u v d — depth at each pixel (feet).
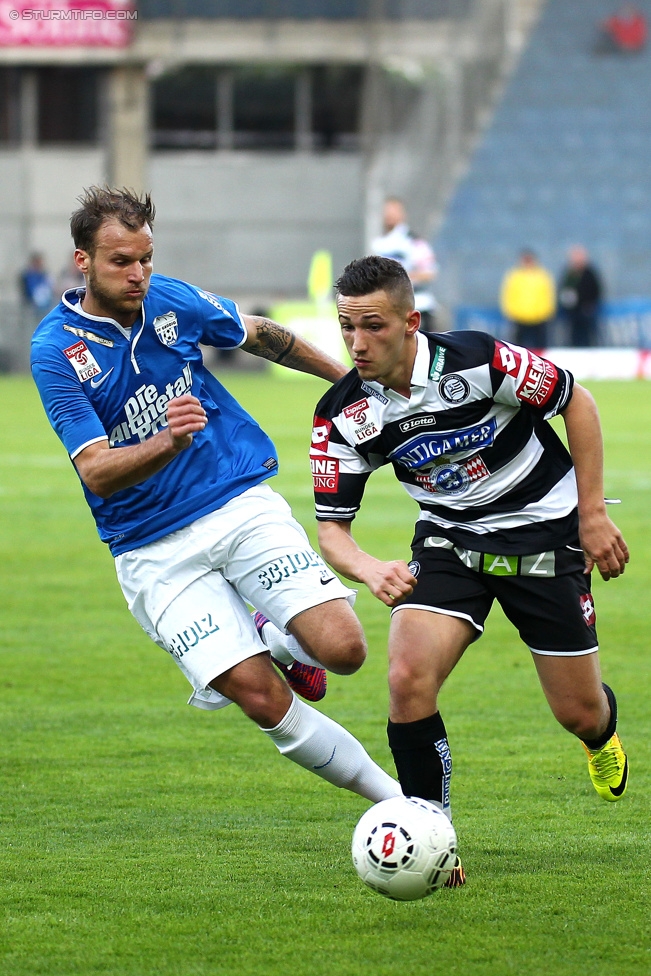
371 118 349.41
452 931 37.93
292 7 341.21
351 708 64.85
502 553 43.86
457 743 58.44
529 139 357.41
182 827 47.67
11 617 84.69
